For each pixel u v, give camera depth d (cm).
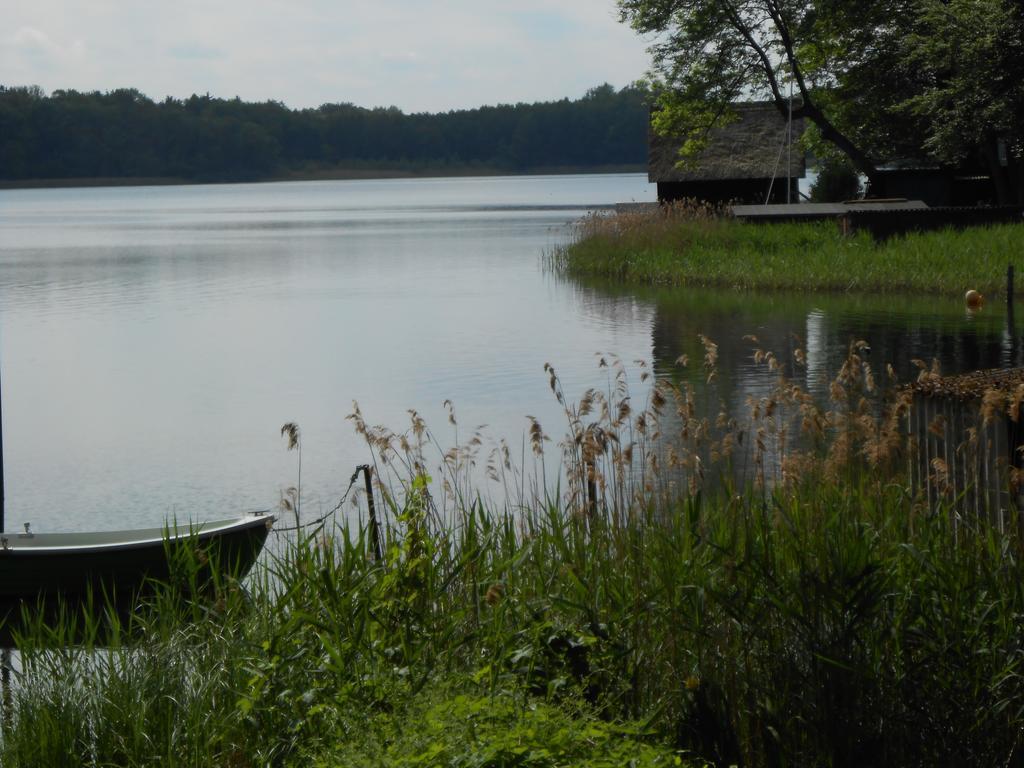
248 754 633
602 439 820
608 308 3353
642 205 6116
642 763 493
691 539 683
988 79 4403
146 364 2575
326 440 1762
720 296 3584
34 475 1616
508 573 762
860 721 591
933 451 916
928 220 4019
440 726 510
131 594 1202
